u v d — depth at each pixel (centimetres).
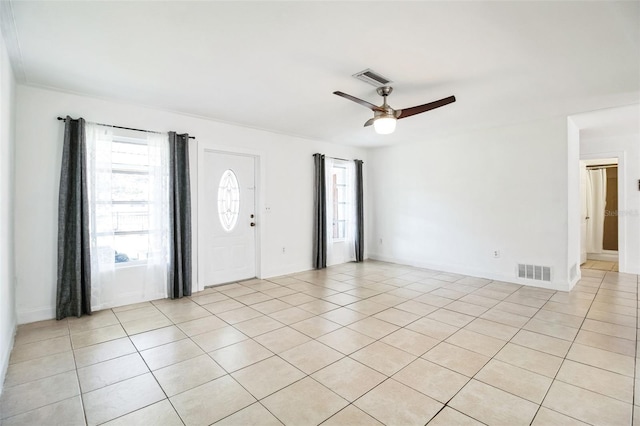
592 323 328
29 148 330
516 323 329
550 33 231
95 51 258
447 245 575
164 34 233
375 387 217
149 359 256
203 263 458
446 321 336
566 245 445
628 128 504
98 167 364
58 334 303
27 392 212
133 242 398
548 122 455
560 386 216
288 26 223
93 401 203
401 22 218
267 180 532
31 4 196
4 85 243
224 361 253
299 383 222
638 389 212
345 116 441
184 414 190
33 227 333
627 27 223
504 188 501
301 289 462
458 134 554
